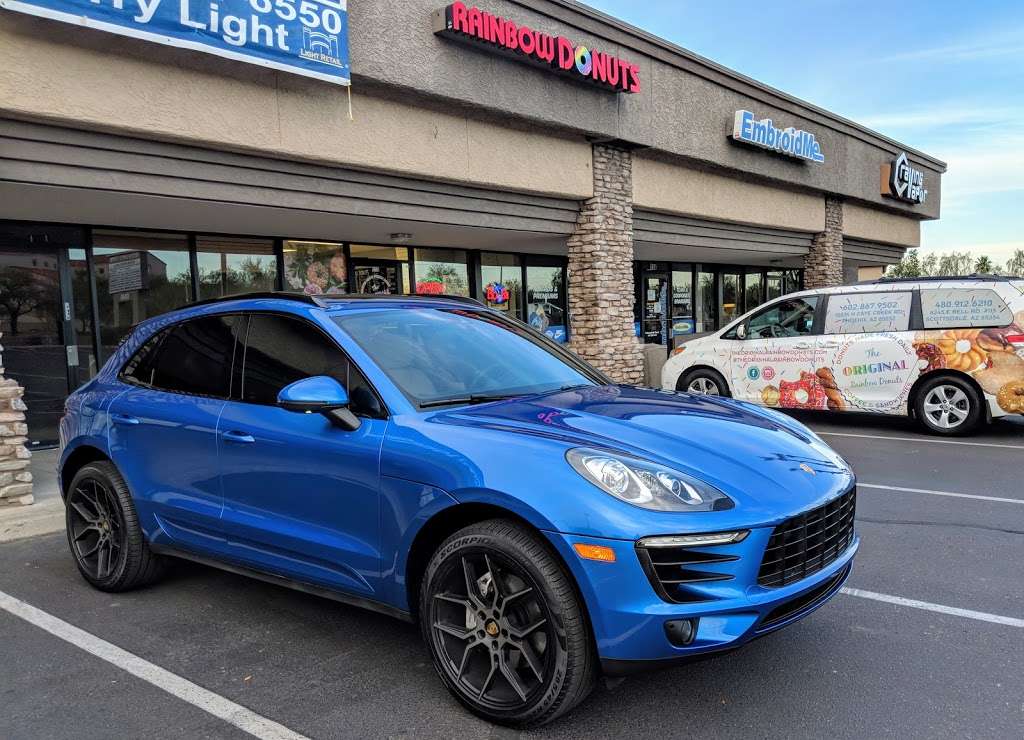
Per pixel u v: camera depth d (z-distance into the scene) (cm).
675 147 1252
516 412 324
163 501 398
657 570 258
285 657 349
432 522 299
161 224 936
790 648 349
